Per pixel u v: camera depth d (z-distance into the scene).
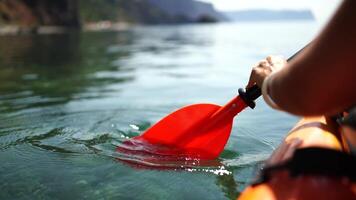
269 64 1.51
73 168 2.47
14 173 2.39
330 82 0.92
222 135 2.52
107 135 3.29
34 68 8.38
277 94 1.08
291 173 1.18
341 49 0.88
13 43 16.62
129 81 6.52
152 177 2.32
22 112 4.16
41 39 20.31
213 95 5.34
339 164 1.15
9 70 8.06
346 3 0.86
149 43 18.09
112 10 90.06
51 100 4.86
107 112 4.17
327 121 1.66
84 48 14.51
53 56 11.12
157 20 121.88
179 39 22.03
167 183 2.24
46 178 2.31
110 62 9.65
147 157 2.64
